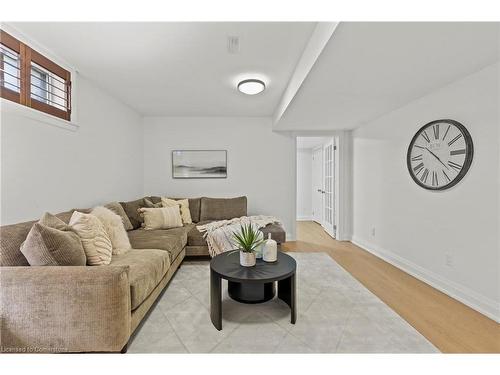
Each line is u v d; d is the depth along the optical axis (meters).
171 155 4.39
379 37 1.50
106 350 1.42
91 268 1.45
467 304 2.13
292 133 4.48
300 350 1.58
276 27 1.85
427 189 2.58
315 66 1.89
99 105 3.03
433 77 2.12
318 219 6.25
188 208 3.94
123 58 2.35
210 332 1.76
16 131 1.88
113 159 3.37
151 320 1.91
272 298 2.15
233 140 4.44
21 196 1.93
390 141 3.21
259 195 4.48
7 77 1.88
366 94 2.54
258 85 2.77
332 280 2.64
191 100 3.55
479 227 2.05
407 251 2.91
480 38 1.52
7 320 1.37
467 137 2.10
